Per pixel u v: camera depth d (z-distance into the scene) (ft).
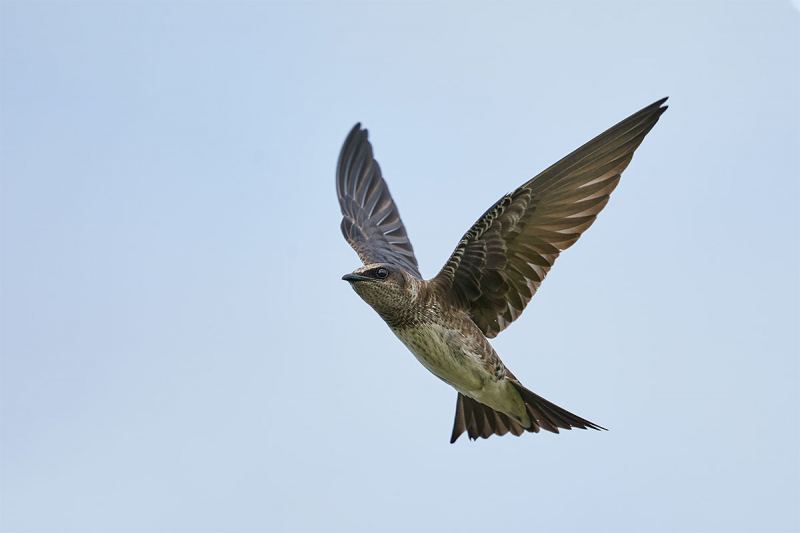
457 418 47.14
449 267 44.04
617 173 41.57
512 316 44.42
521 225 42.86
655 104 41.11
